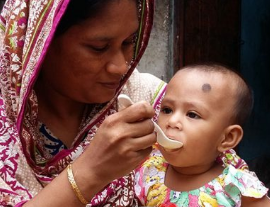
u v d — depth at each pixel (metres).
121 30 1.39
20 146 1.51
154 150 1.84
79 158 1.25
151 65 4.27
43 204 1.22
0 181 1.45
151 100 1.86
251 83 6.01
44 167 1.55
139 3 1.61
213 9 4.63
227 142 1.66
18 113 1.45
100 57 1.42
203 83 1.63
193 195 1.64
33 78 1.38
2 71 1.56
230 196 1.60
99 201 1.58
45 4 1.42
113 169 1.20
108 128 1.18
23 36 1.52
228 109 1.64
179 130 1.60
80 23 1.37
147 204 1.75
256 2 6.04
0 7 4.33
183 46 4.27
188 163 1.62
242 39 5.66
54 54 1.45
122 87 1.68
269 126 6.56
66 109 1.63
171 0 4.21
